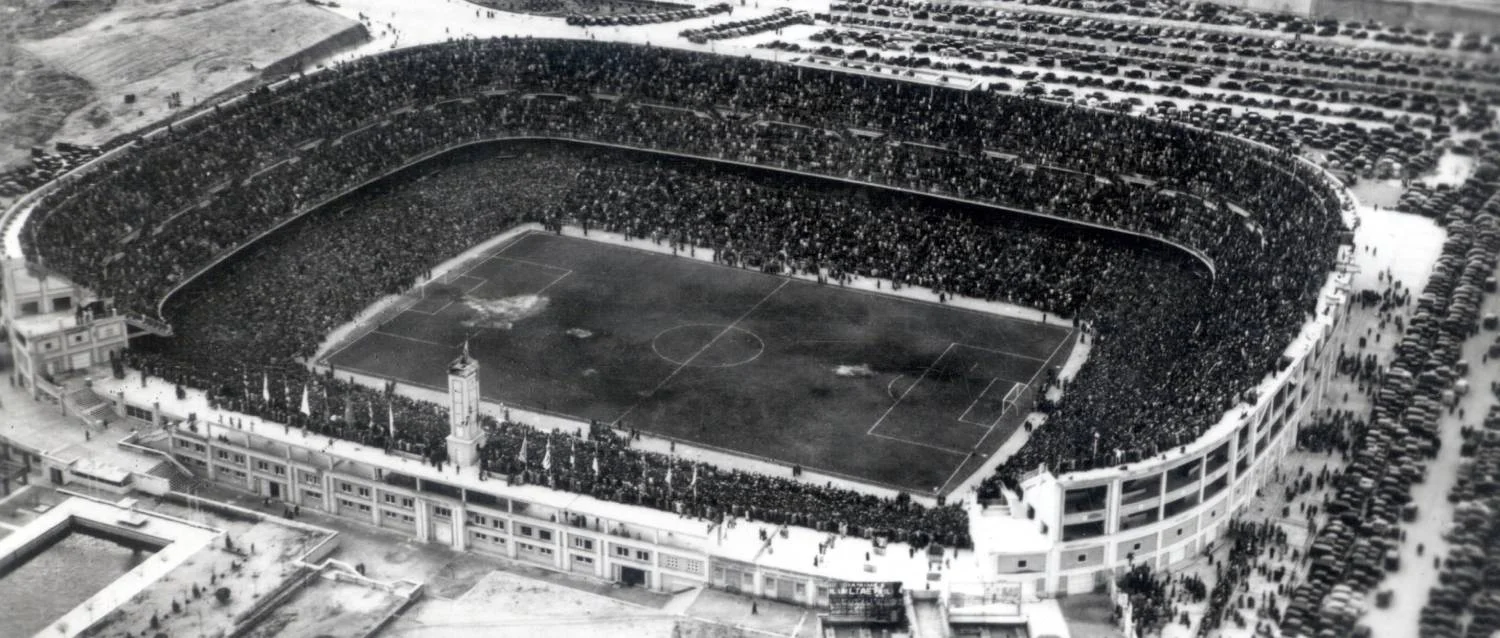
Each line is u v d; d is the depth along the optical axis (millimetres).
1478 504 199750
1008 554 197625
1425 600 184625
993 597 187500
